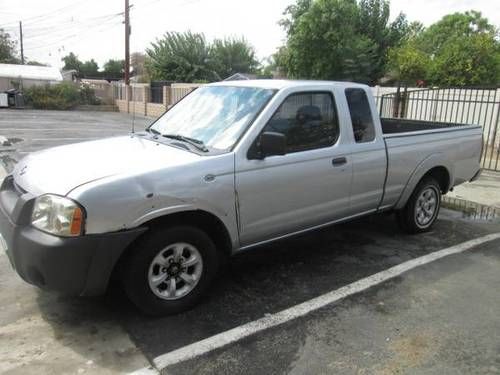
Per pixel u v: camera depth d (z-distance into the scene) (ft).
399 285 13.83
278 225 13.33
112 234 10.16
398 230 18.99
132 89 96.43
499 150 36.96
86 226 9.90
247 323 11.51
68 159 11.97
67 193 10.03
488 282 14.17
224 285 13.60
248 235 12.73
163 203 10.77
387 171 16.10
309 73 67.36
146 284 11.06
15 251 10.34
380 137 15.94
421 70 65.98
